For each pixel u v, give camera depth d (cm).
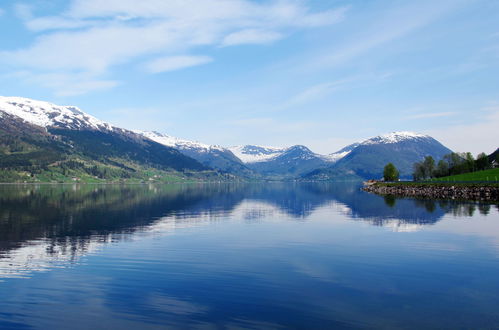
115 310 2166
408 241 4228
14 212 7838
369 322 1980
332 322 1983
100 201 11475
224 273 2947
